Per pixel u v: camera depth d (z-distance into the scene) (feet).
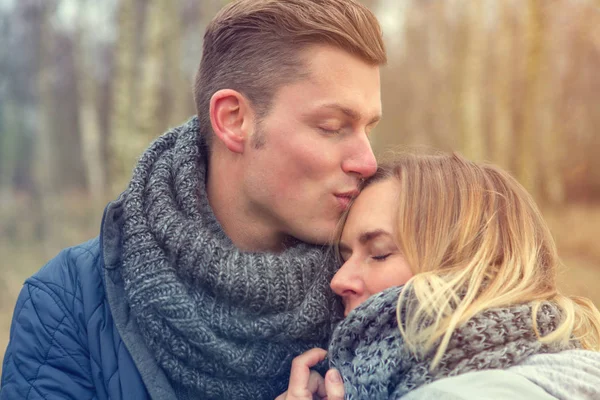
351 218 5.32
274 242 5.65
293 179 5.27
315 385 4.99
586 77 48.21
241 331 4.94
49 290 5.26
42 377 5.01
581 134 52.47
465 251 5.02
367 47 5.24
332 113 5.17
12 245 34.22
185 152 5.55
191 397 4.99
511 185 5.41
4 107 45.70
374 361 4.59
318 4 5.22
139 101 29.14
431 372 4.39
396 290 4.78
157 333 4.90
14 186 48.11
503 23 35.40
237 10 5.50
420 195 5.20
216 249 5.04
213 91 5.63
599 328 5.36
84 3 37.76
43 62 40.83
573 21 41.83
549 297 4.99
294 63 5.19
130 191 5.37
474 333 4.39
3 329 21.66
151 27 29.48
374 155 5.66
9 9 40.06
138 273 4.97
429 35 41.81
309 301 5.14
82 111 38.42
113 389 4.90
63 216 40.22
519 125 34.32
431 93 41.78
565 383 4.21
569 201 53.67
